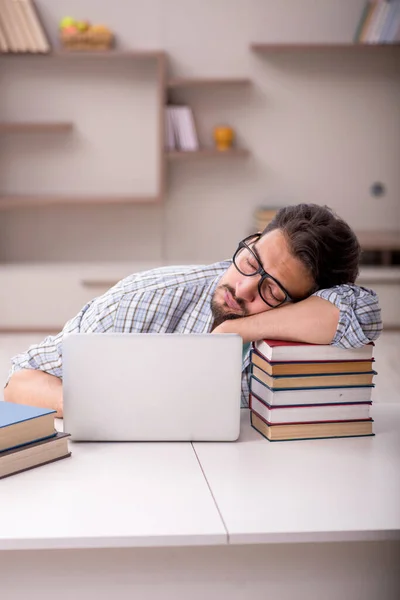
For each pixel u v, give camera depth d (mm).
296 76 5289
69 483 1265
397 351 4477
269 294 1570
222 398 1467
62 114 5250
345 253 1586
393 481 1304
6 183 5293
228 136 5137
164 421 1466
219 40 5230
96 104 5254
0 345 4590
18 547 1062
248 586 1170
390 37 5023
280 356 1468
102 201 5121
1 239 5367
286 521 1137
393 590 1189
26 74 5191
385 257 5258
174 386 1456
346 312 1475
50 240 5395
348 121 5352
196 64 5242
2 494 1214
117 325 1708
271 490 1253
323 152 5375
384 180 5422
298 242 1541
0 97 5203
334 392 1508
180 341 1443
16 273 4992
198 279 1727
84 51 4965
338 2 5191
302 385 1488
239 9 5203
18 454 1301
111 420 1460
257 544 1162
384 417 1691
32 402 1686
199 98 5277
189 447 1451
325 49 5070
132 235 5422
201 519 1138
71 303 5012
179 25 5199
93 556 1140
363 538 1115
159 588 1156
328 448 1463
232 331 1517
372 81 5312
